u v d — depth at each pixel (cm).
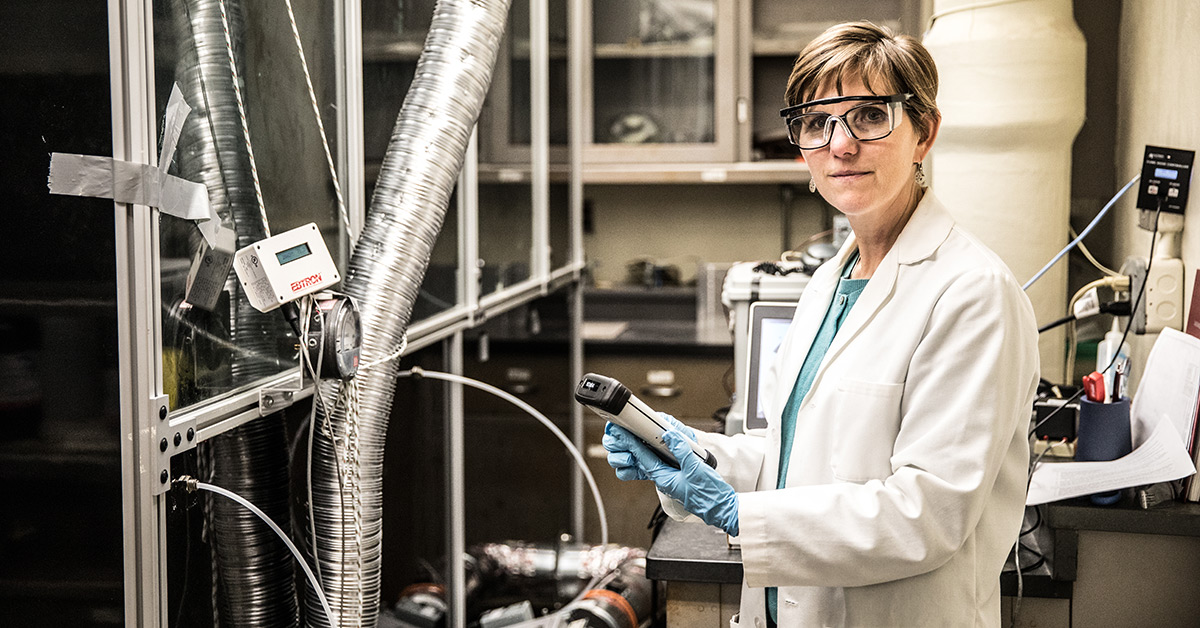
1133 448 173
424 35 176
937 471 104
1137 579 155
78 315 94
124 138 93
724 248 378
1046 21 210
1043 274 214
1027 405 112
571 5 304
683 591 158
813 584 108
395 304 131
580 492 312
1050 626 159
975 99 210
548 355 278
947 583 109
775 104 367
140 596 97
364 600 127
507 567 235
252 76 120
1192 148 176
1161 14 196
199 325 109
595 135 364
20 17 93
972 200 216
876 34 111
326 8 140
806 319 131
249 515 126
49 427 96
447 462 194
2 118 94
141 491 95
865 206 112
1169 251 184
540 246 265
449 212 186
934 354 107
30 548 97
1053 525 153
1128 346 204
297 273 113
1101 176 238
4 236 94
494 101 215
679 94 358
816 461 117
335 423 125
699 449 119
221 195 113
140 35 94
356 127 148
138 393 95
